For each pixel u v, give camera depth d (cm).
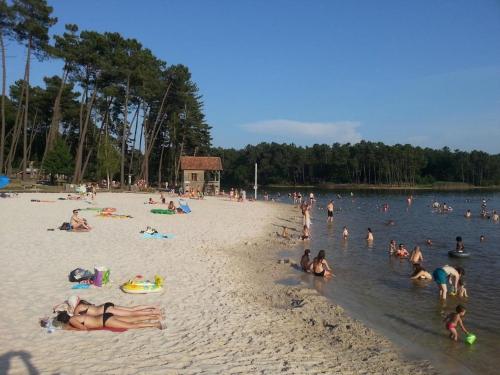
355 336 1058
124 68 6444
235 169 16262
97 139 8050
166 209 3797
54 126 6488
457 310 1113
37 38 5419
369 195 9712
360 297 1445
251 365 823
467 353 1000
